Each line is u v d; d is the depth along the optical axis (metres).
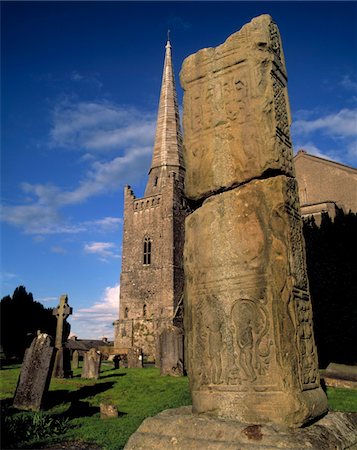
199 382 5.09
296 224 5.08
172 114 65.44
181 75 6.25
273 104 5.25
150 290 54.06
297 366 4.48
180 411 5.36
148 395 13.46
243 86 5.51
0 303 41.06
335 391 11.97
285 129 5.43
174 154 62.66
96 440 7.95
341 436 4.36
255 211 5.12
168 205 56.88
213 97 5.80
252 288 4.91
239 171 5.32
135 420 9.59
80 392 14.25
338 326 21.89
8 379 17.20
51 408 11.47
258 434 4.11
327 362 21.55
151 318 52.50
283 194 4.97
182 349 18.81
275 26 5.76
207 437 4.34
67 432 8.70
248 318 4.85
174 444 4.39
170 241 54.84
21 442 7.75
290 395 4.35
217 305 5.14
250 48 5.54
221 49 5.84
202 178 5.69
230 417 4.66
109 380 17.11
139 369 22.23
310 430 4.21
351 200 30.81
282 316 4.60
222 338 5.00
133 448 4.58
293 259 4.82
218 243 5.34
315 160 33.00
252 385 4.64
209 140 5.71
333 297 22.42
